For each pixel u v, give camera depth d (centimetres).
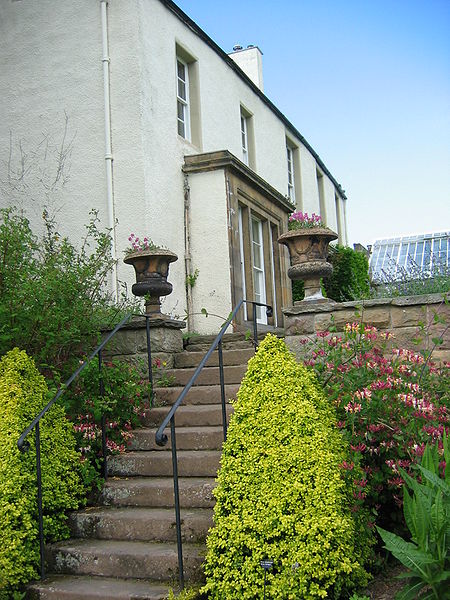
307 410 414
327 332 521
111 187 879
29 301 556
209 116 1091
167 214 912
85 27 929
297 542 370
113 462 541
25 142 950
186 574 408
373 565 412
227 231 940
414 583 350
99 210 892
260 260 1159
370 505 442
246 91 1283
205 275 941
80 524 477
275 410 417
